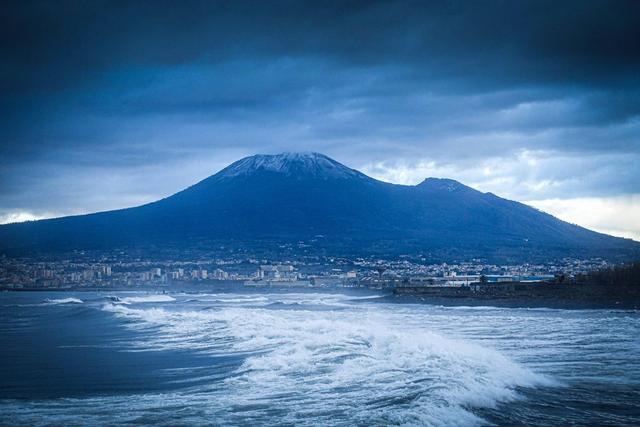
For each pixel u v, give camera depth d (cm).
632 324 6406
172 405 2255
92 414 2122
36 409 2214
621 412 2169
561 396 2406
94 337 5003
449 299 12619
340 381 2597
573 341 4584
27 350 4119
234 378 2800
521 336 4994
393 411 2056
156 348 4103
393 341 3497
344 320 6731
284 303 12950
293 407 2180
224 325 5478
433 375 2578
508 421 2020
